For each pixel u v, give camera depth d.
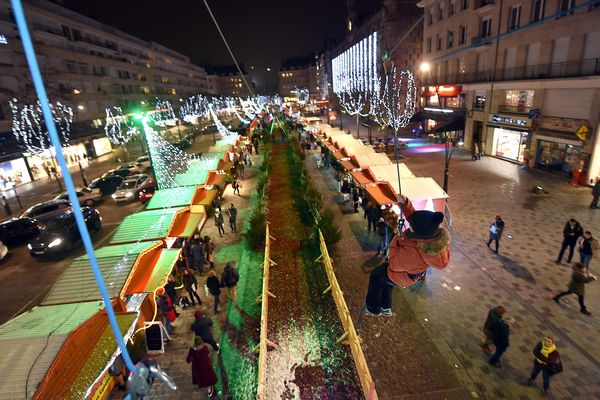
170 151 38.06
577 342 9.24
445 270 12.91
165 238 12.91
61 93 41.44
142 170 30.98
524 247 14.26
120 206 24.59
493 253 13.92
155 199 17.38
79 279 9.81
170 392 8.79
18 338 7.18
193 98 94.06
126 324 8.24
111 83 54.72
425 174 25.80
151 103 67.31
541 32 23.69
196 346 8.17
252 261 14.85
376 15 60.69
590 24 20.28
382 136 45.19
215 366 9.34
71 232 17.80
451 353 9.18
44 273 15.66
